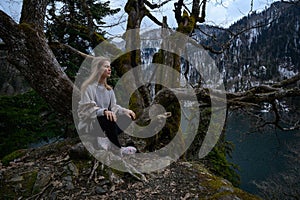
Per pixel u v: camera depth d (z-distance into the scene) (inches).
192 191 115.2
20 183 117.4
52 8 300.2
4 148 249.1
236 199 107.4
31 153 153.9
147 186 118.6
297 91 203.9
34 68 166.6
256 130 296.5
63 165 129.5
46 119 288.7
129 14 274.1
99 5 366.6
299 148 535.5
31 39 166.1
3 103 279.1
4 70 433.7
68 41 344.8
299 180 522.9
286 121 269.7
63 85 168.9
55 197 109.0
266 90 221.8
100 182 118.0
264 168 589.6
